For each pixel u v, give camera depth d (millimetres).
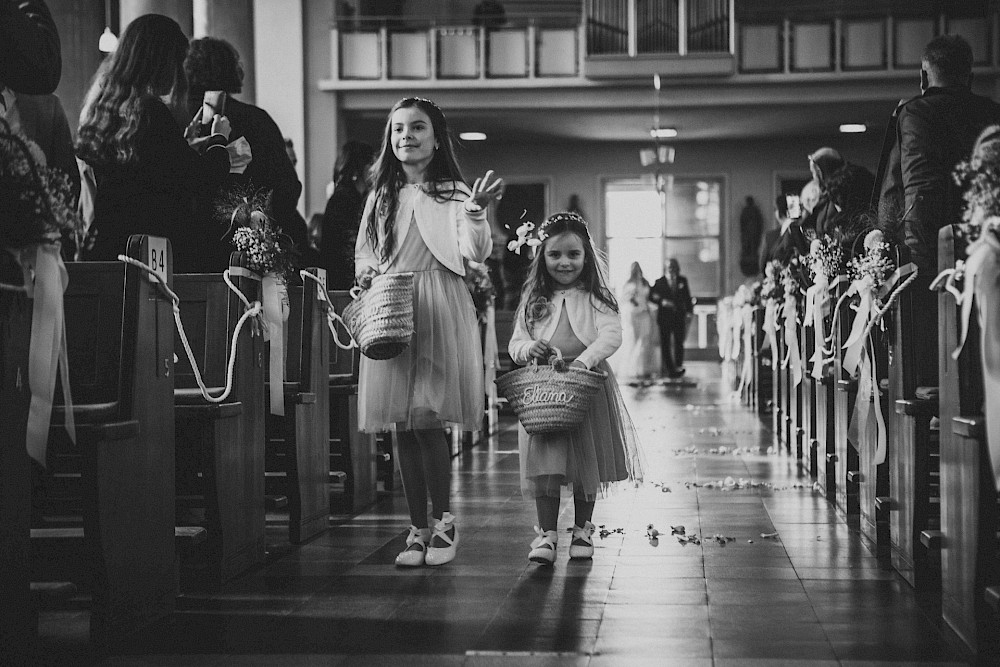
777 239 12000
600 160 26125
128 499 3797
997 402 3168
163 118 5184
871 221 5855
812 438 7738
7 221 3242
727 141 25906
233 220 5113
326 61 21734
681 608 4066
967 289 3289
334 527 5969
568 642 3621
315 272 5789
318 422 5781
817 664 3365
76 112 13367
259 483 4980
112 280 4121
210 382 4766
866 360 5113
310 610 4082
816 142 25609
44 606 3904
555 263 4926
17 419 3363
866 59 21312
